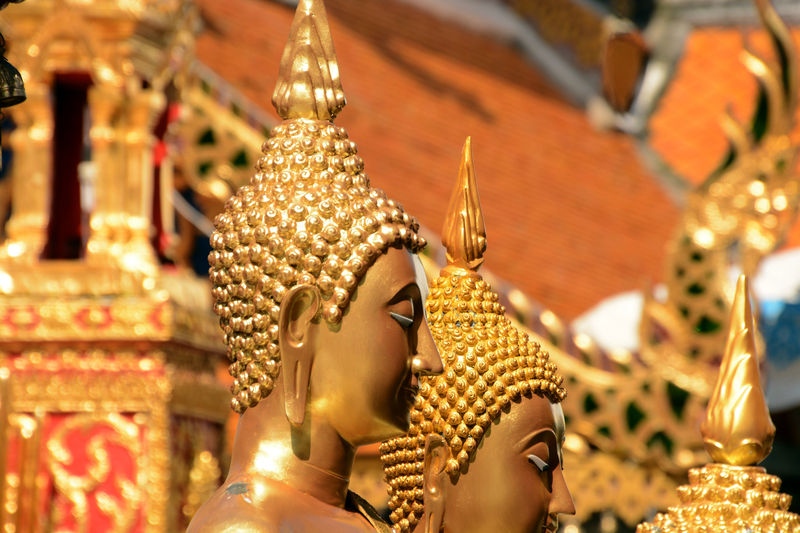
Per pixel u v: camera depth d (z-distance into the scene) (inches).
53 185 520.4
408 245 202.1
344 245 194.7
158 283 482.9
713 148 1227.9
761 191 674.2
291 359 194.4
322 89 208.4
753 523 260.5
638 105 1275.8
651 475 669.9
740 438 268.5
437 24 1270.9
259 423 198.7
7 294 482.9
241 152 635.5
